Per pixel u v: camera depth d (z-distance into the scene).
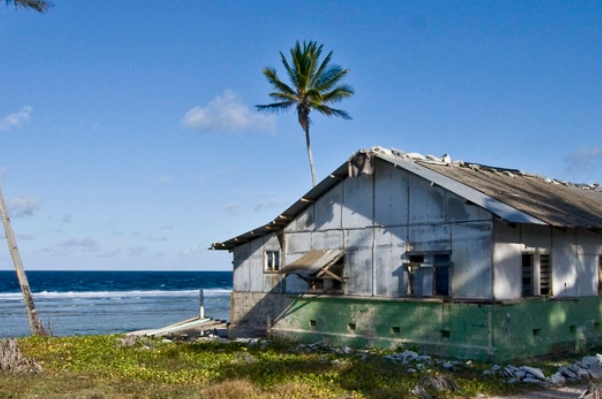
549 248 18.58
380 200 19.77
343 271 20.69
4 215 25.91
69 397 12.85
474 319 16.88
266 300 23.53
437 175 18.86
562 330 18.56
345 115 38.31
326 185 21.08
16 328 41.34
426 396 12.66
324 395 12.88
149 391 13.31
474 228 17.22
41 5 25.14
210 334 25.78
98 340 22.23
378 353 18.28
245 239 24.30
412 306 18.52
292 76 37.62
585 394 12.22
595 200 24.66
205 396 12.91
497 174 22.89
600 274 20.53
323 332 21.14
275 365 16.14
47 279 138.75
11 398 12.80
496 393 13.20
